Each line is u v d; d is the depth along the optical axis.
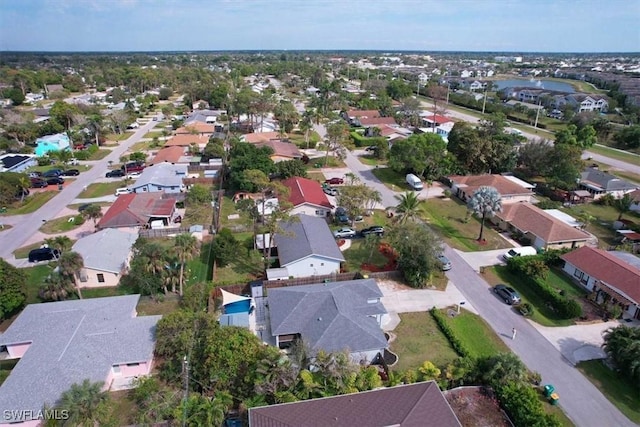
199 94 163.62
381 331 36.81
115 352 33.50
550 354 36.78
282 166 75.25
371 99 156.50
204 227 60.44
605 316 41.53
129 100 152.25
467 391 31.55
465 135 80.94
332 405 27.72
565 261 49.44
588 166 83.12
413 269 46.62
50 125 109.31
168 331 34.25
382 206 68.56
